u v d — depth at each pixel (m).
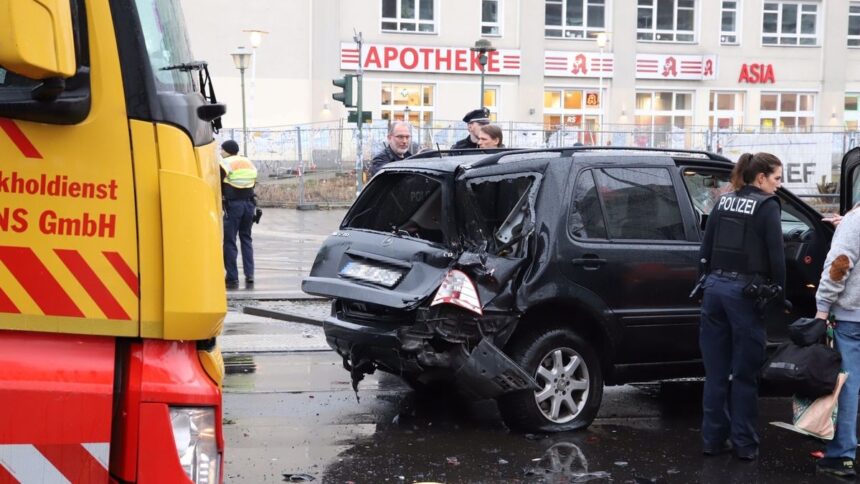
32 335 2.94
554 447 6.29
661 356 6.88
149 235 2.97
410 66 40.66
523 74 41.66
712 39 43.31
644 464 5.99
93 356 2.97
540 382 6.53
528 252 6.38
